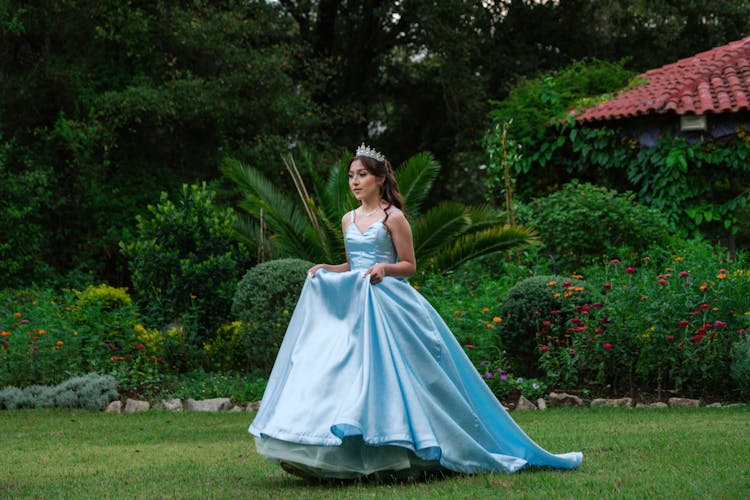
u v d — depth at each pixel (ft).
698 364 27.91
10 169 57.16
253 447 19.86
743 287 28.99
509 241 38.01
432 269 38.24
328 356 14.40
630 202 41.98
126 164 62.54
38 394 29.96
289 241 39.11
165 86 60.70
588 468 15.03
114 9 59.36
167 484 14.65
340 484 14.17
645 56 80.33
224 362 34.45
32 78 59.21
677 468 14.61
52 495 13.87
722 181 45.21
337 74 82.58
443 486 13.32
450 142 83.71
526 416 25.20
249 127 64.49
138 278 36.11
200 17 61.72
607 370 29.04
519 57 81.35
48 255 59.82
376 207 16.06
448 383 14.69
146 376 31.07
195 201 37.32
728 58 51.31
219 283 36.04
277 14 68.49
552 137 49.52
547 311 29.71
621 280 30.83
